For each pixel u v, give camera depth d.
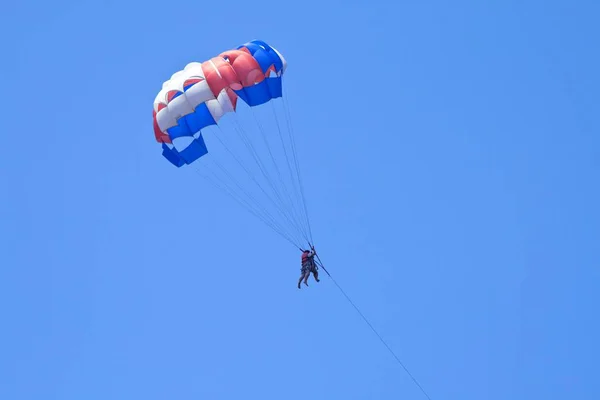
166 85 110.38
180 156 110.44
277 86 109.62
